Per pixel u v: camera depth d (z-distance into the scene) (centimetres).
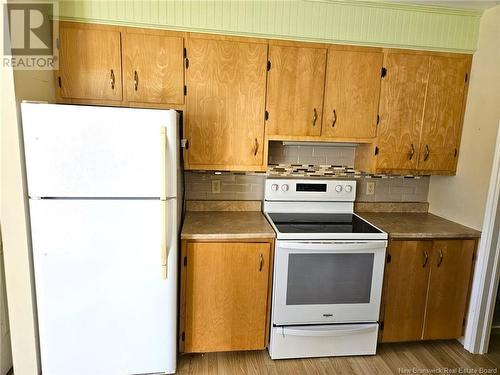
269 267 204
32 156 160
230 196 253
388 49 219
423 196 273
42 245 168
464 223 233
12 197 163
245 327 208
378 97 223
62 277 172
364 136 226
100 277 176
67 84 196
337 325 212
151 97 204
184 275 197
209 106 210
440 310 223
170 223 180
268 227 212
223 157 217
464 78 228
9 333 196
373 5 210
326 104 220
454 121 232
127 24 195
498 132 205
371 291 210
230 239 198
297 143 247
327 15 209
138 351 187
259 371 203
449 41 221
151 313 184
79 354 181
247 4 201
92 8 190
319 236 200
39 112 158
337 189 251
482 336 223
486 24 215
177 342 204
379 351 225
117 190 170
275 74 212
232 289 202
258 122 216
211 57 205
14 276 170
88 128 162
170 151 174
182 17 198
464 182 233
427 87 226
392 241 210
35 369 179
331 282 206
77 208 168
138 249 177
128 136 167
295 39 210
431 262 216
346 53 216
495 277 217
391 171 232
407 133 229
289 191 246
